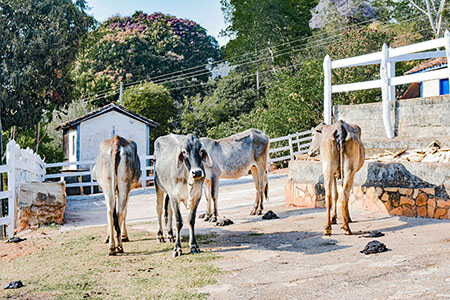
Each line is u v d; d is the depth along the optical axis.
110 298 5.59
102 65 58.06
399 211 9.79
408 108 12.94
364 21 52.06
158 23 65.75
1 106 28.33
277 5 47.78
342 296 5.16
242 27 48.03
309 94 30.44
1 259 8.26
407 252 6.70
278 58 48.47
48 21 30.30
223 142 11.55
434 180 9.35
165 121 45.44
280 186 17.72
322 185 11.80
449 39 11.65
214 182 11.09
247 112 44.75
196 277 6.24
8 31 29.06
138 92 45.00
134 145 8.59
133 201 16.84
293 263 6.70
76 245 8.93
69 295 5.75
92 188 21.78
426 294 4.98
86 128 25.81
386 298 4.98
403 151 11.12
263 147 12.02
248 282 5.90
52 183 11.91
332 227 9.18
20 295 5.85
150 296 5.57
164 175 8.11
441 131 12.26
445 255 6.34
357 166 8.82
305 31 50.38
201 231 9.77
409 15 50.81
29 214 11.55
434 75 12.03
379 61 14.48
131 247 8.46
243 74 48.16
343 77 29.48
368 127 14.01
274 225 9.95
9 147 12.07
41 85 30.45
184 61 63.06
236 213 12.28
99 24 35.00
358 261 6.50
